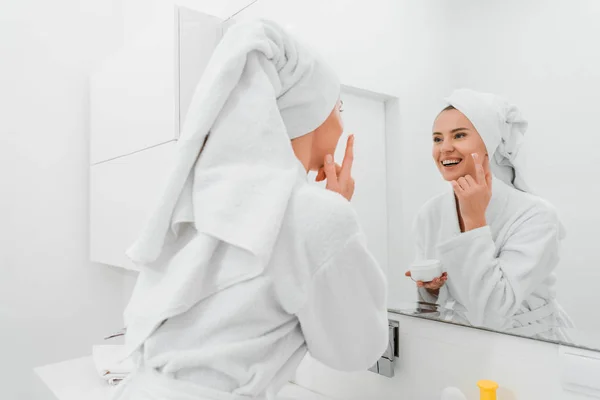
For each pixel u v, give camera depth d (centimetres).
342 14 121
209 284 71
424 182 102
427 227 102
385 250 111
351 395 116
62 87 198
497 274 90
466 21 94
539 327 83
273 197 68
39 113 193
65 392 127
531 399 85
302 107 84
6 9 188
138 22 204
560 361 80
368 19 114
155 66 139
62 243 196
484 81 92
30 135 191
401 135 107
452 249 97
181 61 130
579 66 79
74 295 199
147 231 74
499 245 90
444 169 98
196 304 72
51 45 196
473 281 94
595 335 76
